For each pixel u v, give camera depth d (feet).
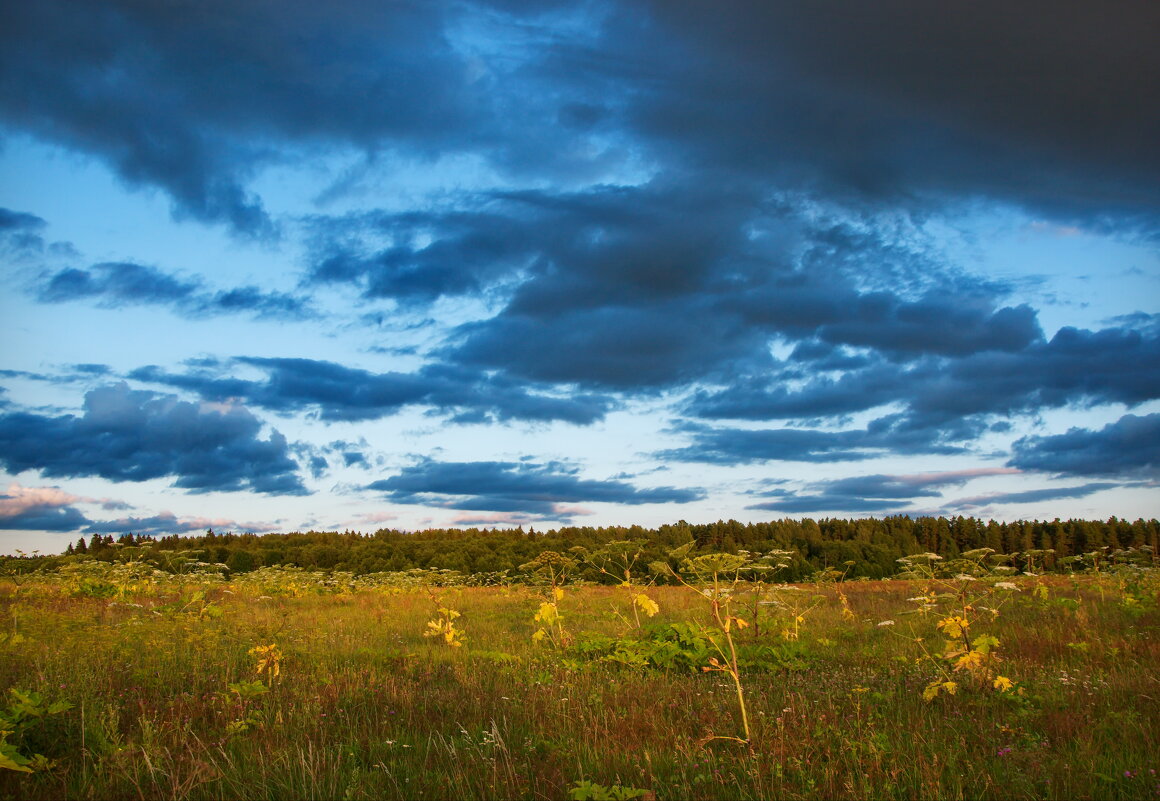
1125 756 19.10
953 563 31.53
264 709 24.40
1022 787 16.92
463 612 60.18
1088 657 34.19
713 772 17.75
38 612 40.73
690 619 48.91
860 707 24.84
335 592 80.79
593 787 15.72
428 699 25.77
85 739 20.07
